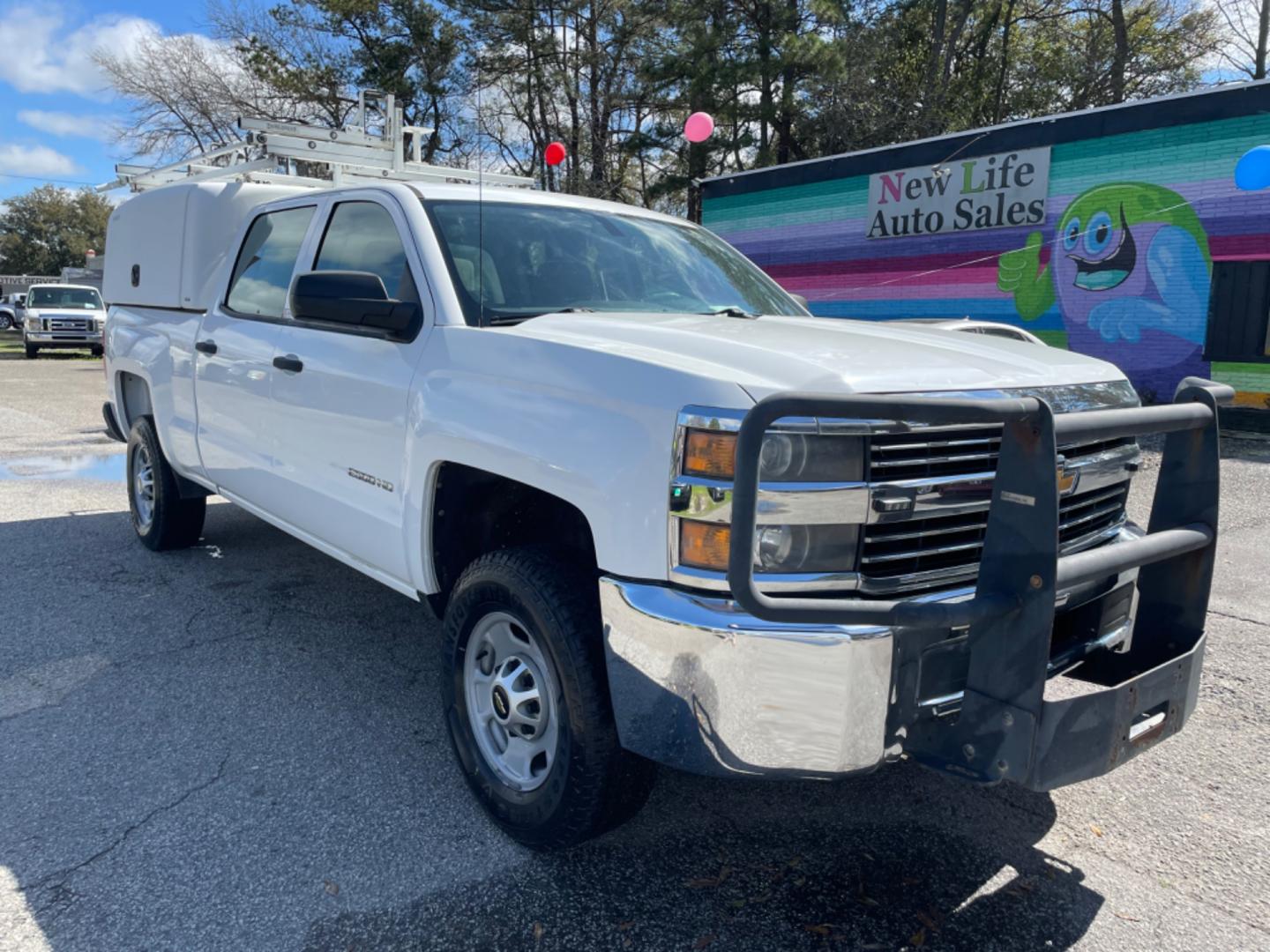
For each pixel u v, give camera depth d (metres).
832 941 2.43
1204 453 2.67
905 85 32.22
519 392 2.71
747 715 2.19
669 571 2.29
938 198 17.16
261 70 33.72
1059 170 15.53
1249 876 2.75
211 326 4.69
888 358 2.54
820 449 2.19
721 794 3.17
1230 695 4.02
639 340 2.70
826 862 2.78
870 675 2.17
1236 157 13.61
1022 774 2.14
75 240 82.69
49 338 24.98
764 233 20.44
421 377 3.10
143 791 3.08
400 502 3.20
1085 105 31.89
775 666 2.15
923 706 2.29
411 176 6.05
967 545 2.43
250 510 4.56
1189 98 13.94
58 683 3.92
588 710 2.51
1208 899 2.63
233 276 4.70
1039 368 2.74
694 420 2.24
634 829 2.95
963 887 2.67
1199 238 14.10
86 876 2.62
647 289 3.67
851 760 2.20
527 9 31.41
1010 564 2.13
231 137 34.25
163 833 2.84
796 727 2.17
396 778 3.20
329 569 5.61
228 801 3.03
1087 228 15.29
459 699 2.98
